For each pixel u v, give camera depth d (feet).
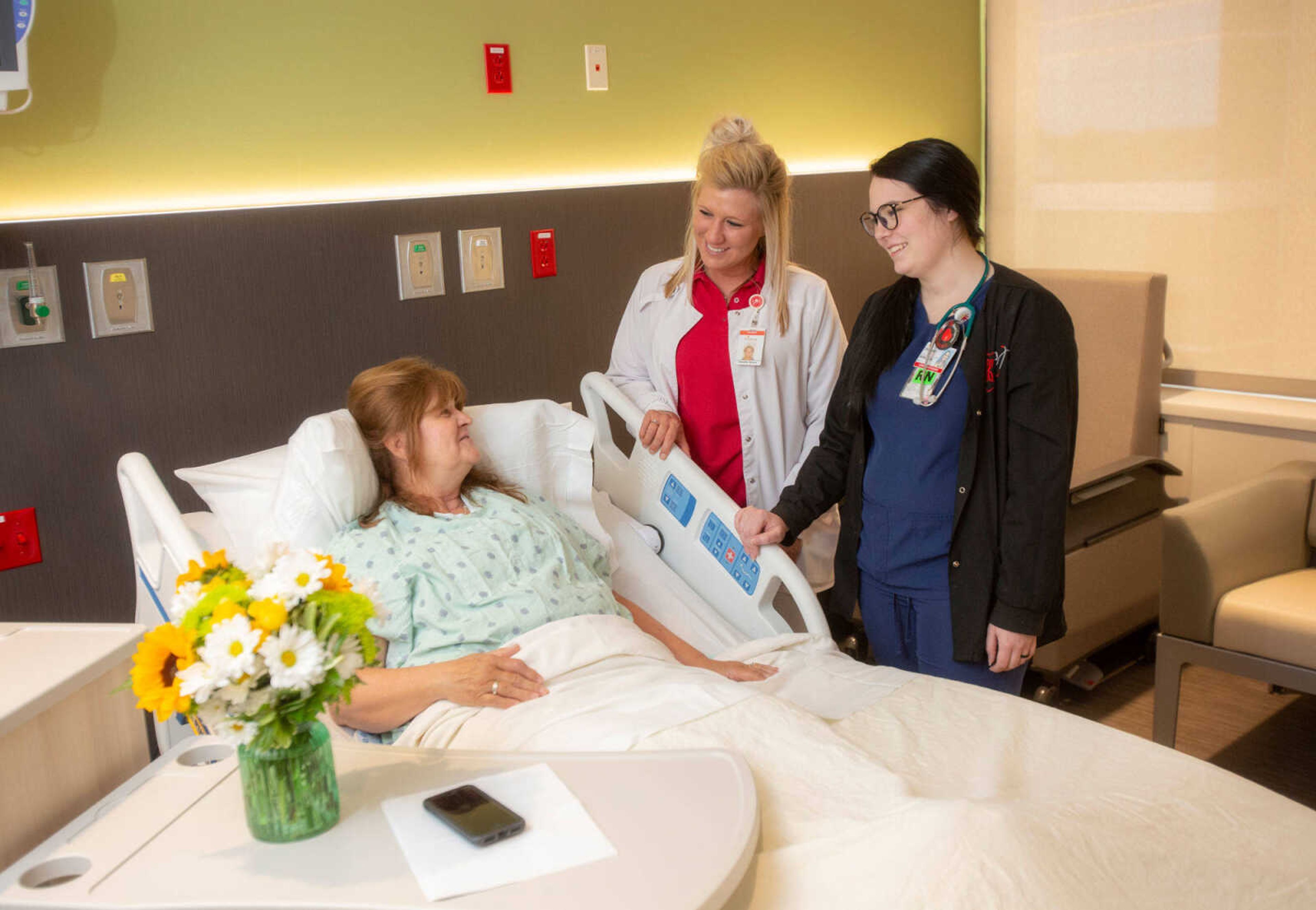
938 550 6.43
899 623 6.77
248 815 4.12
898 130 12.71
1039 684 10.83
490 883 3.79
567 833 4.09
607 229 9.87
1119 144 12.48
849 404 6.67
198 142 7.52
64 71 6.86
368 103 8.34
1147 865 4.32
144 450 7.36
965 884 3.98
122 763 5.20
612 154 10.00
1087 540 10.03
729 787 4.42
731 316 7.81
